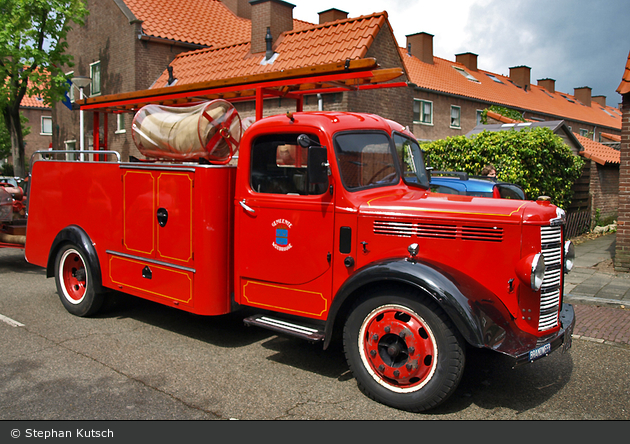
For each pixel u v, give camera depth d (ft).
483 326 10.88
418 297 11.55
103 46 61.98
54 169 20.43
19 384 13.04
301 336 12.93
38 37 48.08
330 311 12.56
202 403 12.12
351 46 41.81
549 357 15.78
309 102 44.75
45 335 17.04
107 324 18.47
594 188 57.31
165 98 19.42
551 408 12.18
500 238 11.92
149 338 16.94
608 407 12.29
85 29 65.00
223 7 70.69
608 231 49.80
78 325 18.26
